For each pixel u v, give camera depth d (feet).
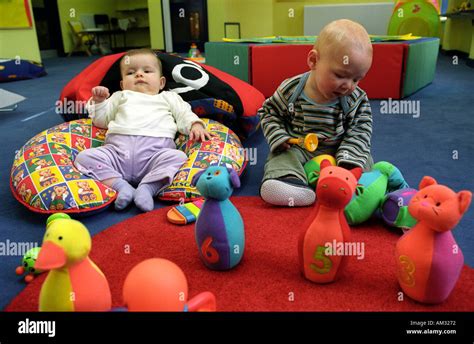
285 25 17.44
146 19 21.97
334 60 3.25
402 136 5.54
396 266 2.41
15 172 3.68
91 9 20.89
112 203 3.65
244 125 5.16
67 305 1.78
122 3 22.24
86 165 3.78
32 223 3.39
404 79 7.79
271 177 3.48
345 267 2.41
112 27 21.71
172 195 3.66
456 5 15.76
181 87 4.84
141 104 4.36
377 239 2.93
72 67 14.89
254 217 3.29
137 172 4.02
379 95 7.97
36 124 6.60
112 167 3.91
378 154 4.82
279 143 3.70
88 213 3.41
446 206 2.03
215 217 2.48
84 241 1.75
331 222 2.31
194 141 4.18
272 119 3.93
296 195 3.42
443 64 13.08
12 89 10.19
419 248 2.13
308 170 3.62
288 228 3.10
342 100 3.66
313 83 3.66
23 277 2.64
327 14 16.37
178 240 2.97
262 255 2.74
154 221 3.27
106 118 4.44
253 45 8.00
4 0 12.39
